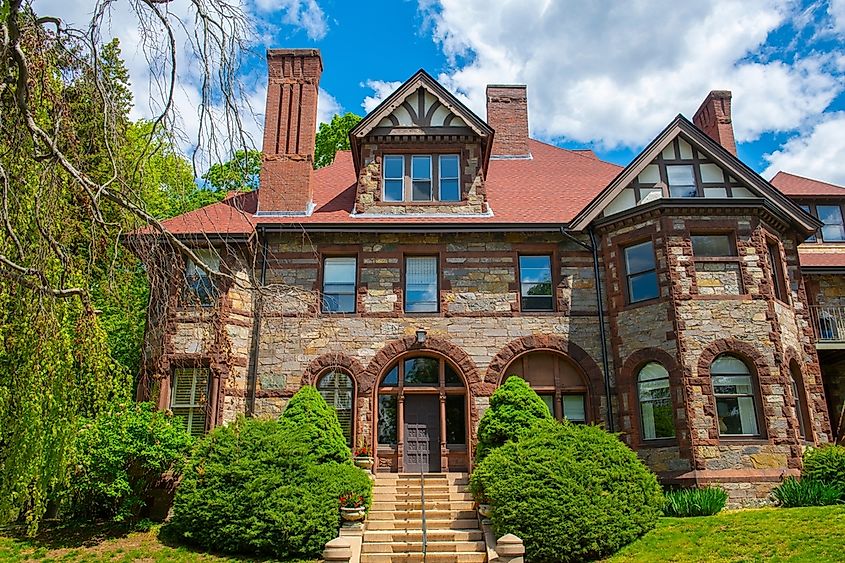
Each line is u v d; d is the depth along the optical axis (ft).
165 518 51.62
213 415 59.36
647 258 63.10
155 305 39.52
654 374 60.03
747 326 58.49
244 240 63.36
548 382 63.98
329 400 63.05
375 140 72.08
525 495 43.42
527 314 64.90
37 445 29.58
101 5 28.81
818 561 36.73
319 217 68.74
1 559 42.88
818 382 63.72
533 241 67.21
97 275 35.27
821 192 81.20
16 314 30.22
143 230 33.35
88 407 33.53
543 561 41.96
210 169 31.55
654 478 47.50
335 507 46.44
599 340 64.03
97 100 30.71
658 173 65.82
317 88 74.69
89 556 43.70
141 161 30.94
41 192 29.30
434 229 65.77
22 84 27.45
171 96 29.43
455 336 64.18
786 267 66.90
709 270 60.29
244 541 44.73
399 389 63.46
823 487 50.60
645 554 40.70
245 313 63.93
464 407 63.57
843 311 71.97
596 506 42.83
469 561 44.04
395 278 65.92
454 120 72.38
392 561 44.21
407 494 54.95
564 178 81.00
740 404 57.31
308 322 64.39
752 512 47.57
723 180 65.41
